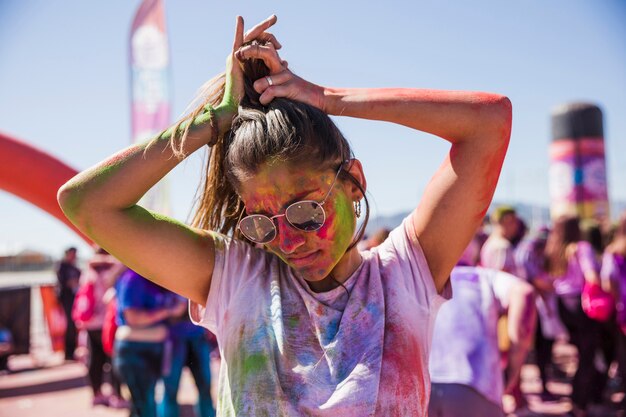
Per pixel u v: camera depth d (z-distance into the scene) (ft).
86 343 22.43
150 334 15.28
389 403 4.34
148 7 28.96
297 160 4.36
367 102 4.77
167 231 4.72
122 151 4.61
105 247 4.65
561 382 23.95
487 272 9.61
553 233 20.31
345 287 4.75
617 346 19.40
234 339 4.64
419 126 4.74
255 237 4.57
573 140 49.96
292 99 4.67
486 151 4.72
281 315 4.61
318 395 4.31
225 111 4.67
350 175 4.68
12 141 23.27
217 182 5.16
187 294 4.94
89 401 23.09
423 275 4.90
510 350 9.37
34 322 51.98
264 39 4.96
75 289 32.42
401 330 4.60
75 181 4.53
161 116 28.43
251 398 4.38
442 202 4.84
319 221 4.42
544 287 20.62
